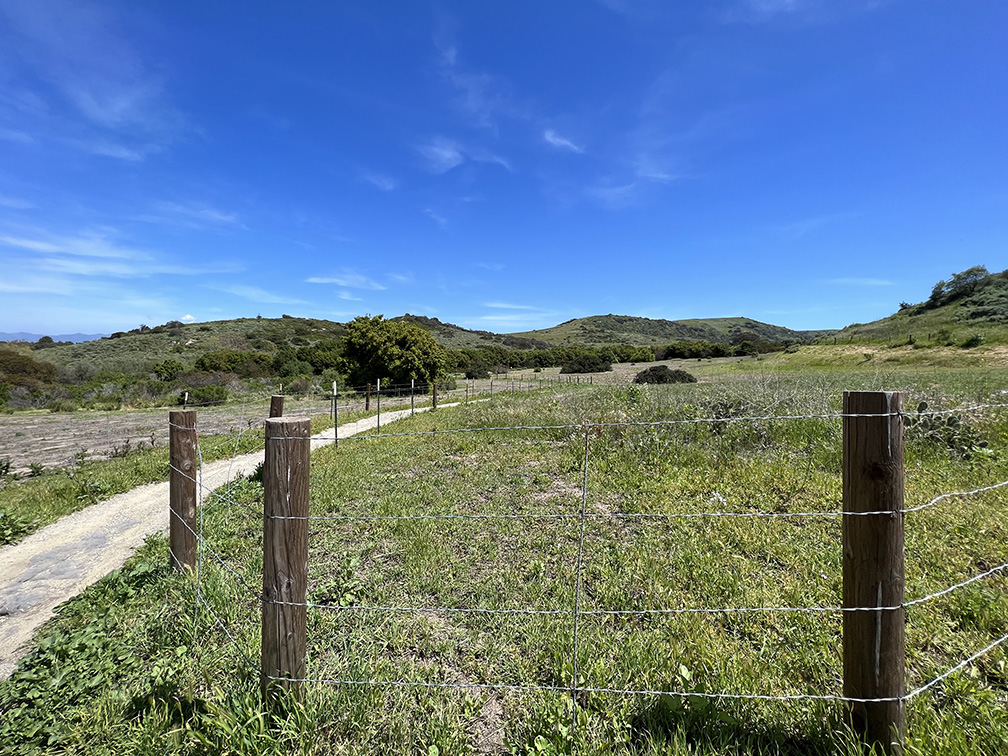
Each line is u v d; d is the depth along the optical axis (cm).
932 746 192
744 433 749
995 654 262
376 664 281
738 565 375
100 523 610
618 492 586
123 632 329
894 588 187
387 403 2383
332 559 439
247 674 261
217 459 1014
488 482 652
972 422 719
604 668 258
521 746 221
